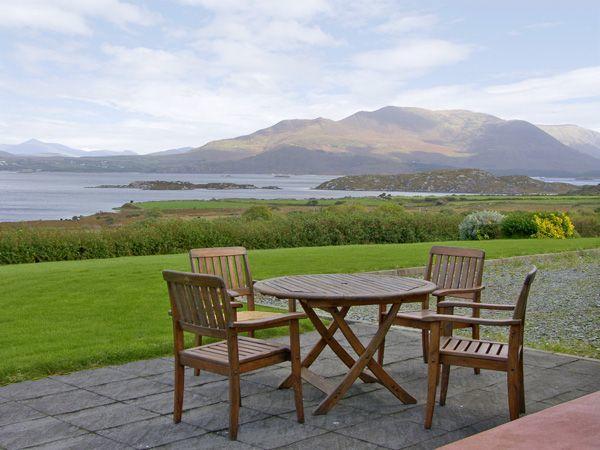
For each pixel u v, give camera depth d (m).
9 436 4.48
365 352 5.07
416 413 4.93
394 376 6.03
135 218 44.41
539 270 15.34
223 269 6.78
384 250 18.17
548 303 10.88
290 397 5.36
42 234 18.17
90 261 16.22
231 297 6.64
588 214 30.41
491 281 13.62
